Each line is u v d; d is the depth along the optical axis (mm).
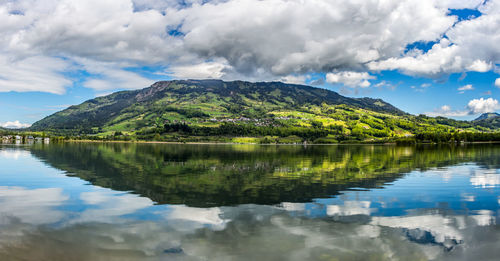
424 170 42375
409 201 22438
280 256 12656
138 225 16578
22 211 19297
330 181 31906
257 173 38875
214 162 55406
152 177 34750
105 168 43781
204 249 13367
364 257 12570
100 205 20891
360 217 18188
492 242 14227
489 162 54312
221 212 19188
